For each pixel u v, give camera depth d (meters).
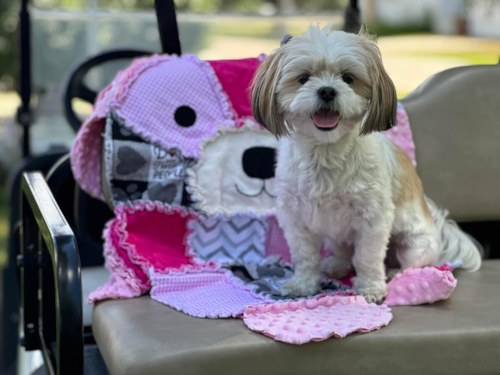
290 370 0.65
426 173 1.07
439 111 1.09
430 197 1.07
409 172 0.92
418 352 0.66
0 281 1.57
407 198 0.89
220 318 0.73
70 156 1.03
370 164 0.81
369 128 0.79
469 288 0.84
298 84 0.79
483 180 1.08
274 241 1.00
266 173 1.01
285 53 0.80
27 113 1.34
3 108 2.68
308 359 0.65
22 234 0.95
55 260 0.60
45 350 0.87
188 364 0.62
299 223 0.86
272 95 0.81
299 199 0.84
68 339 0.60
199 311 0.74
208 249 0.97
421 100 1.09
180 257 0.93
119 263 0.87
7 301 1.37
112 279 0.87
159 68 0.99
